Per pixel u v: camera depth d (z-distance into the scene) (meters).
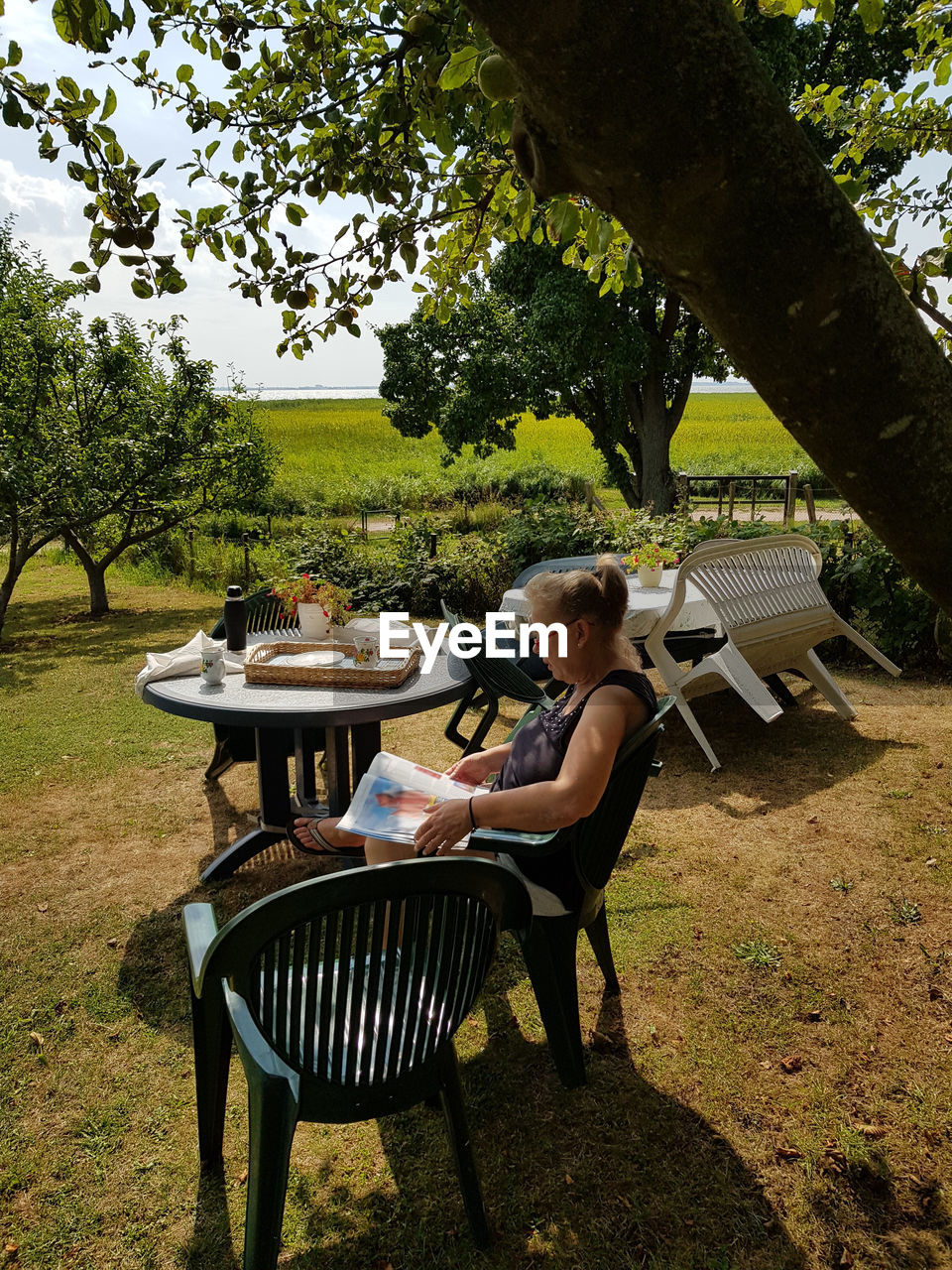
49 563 15.17
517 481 24.91
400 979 1.64
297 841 2.81
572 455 39.28
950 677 5.78
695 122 0.68
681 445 39.19
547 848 2.07
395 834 2.16
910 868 3.31
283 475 32.69
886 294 0.75
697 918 3.06
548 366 15.02
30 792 4.55
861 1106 2.20
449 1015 1.76
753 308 0.76
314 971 1.57
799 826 3.73
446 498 23.52
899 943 2.86
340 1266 1.82
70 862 3.73
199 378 10.41
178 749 5.20
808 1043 2.43
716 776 4.34
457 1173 1.83
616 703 2.03
